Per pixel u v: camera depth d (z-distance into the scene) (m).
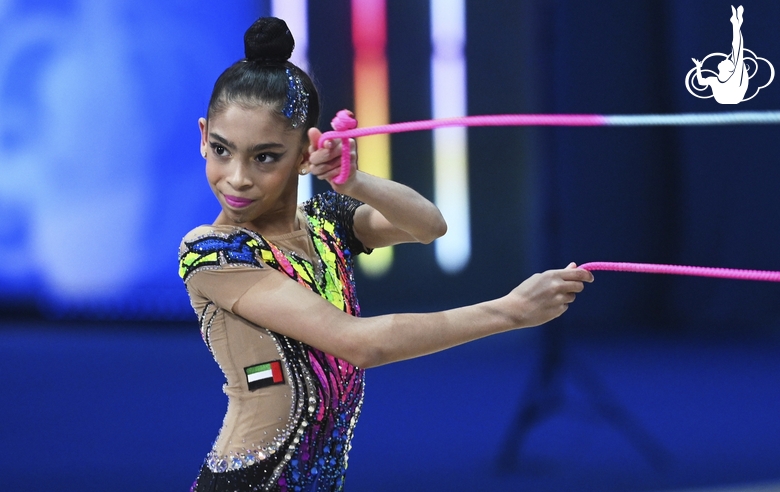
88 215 29.84
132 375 23.25
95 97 29.33
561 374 16.52
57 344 27.36
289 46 5.63
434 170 30.62
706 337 27.95
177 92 29.41
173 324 29.89
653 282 30.06
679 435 17.03
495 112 30.61
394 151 30.44
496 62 30.47
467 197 30.91
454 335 5.43
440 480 14.36
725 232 28.25
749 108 25.94
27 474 14.78
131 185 29.73
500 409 19.31
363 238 6.73
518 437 15.30
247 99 5.40
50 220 29.81
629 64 28.72
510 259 31.12
